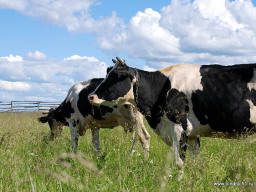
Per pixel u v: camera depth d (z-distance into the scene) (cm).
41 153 559
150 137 770
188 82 524
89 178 411
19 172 435
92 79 777
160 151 627
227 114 498
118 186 384
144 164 472
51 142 632
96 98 562
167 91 537
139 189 384
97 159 571
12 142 557
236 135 512
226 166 434
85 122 776
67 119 795
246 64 508
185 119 519
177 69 547
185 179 402
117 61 560
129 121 713
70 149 643
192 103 517
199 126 521
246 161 376
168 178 402
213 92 505
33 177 411
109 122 752
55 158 375
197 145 545
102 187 381
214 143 619
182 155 504
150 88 554
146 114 557
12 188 374
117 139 679
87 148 722
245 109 489
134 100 567
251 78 491
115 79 557
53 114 834
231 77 503
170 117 522
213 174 414
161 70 567
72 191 375
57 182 394
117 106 707
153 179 403
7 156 493
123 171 420
